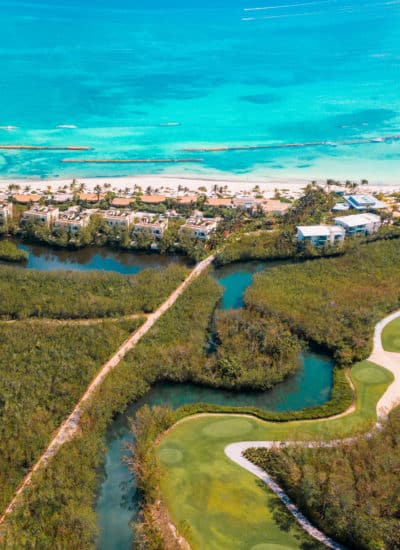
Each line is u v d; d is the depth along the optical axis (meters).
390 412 124.38
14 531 99.56
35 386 136.50
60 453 116.75
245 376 141.38
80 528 100.56
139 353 150.38
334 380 143.50
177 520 104.38
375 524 97.19
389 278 191.25
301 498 106.31
